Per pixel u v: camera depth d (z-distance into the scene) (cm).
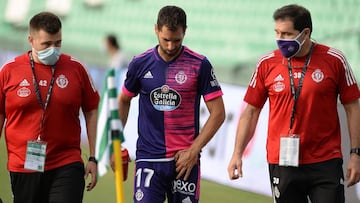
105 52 4078
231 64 3303
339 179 1680
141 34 3969
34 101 1695
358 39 2906
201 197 2684
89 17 4312
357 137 1678
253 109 1744
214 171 2909
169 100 1711
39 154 1698
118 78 3728
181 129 1719
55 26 1661
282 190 1719
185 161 1700
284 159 1677
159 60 1712
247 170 2773
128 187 2819
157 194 1741
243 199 2662
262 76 1712
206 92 1714
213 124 1711
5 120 1914
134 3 4047
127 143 3331
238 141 1745
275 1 3219
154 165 1736
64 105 1708
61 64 1725
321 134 1678
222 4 3444
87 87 1762
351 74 1681
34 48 1684
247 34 3303
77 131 1752
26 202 1750
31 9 4712
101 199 2664
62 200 1691
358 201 2441
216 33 3428
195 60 1708
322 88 1655
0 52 4791
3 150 3412
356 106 1683
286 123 1686
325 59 1666
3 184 2844
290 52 1647
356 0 2944
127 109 1797
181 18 1619
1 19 4841
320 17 3033
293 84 1667
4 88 1708
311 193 1709
